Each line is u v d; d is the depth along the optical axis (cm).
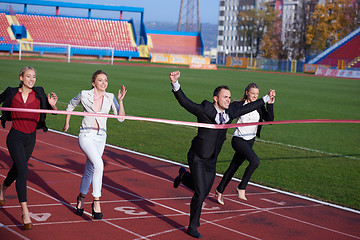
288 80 4406
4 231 507
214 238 536
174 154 1027
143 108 1781
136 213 603
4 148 966
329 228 608
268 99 583
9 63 4331
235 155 688
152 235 527
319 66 6506
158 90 2545
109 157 951
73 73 3500
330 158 1088
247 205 682
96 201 558
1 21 6900
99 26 7600
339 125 1692
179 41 8300
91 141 554
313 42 8581
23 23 7138
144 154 1000
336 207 706
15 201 616
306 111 2047
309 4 9081
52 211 584
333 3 8325
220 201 675
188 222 583
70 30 7325
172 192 721
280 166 973
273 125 1592
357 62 6581
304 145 1242
